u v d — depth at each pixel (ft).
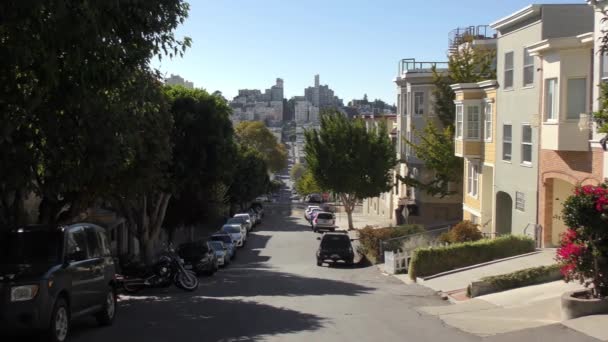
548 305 46.88
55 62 33.73
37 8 30.30
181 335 39.01
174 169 97.71
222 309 51.72
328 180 175.32
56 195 51.47
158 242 143.84
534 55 79.87
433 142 132.98
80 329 41.39
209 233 194.49
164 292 67.51
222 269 104.94
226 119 106.93
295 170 516.32
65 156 43.09
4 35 32.19
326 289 70.13
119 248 125.18
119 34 41.52
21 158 37.63
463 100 110.32
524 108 88.69
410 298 60.29
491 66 137.69
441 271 75.92
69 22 32.89
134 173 60.90
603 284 40.86
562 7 83.46
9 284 32.94
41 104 38.11
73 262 37.81
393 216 203.00
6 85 34.22
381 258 106.22
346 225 204.85
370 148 173.37
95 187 57.77
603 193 40.11
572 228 41.52
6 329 32.76
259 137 395.14
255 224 211.20
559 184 81.41
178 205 114.73
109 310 43.21
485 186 109.09
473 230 90.63
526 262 71.56
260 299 59.72
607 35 41.47
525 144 89.25
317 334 39.09
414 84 157.28
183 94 100.32
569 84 73.00
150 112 55.93
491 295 55.52
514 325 40.96
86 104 38.81
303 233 186.80
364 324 43.11
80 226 40.98
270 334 39.22
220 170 104.94
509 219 100.58
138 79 46.88
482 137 109.19
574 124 72.28
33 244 37.24
